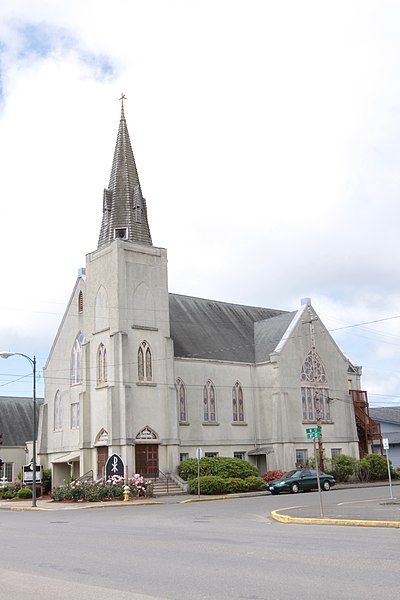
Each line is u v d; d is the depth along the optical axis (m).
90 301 48.12
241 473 44.19
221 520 23.28
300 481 40.78
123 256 46.34
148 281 47.41
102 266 47.50
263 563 12.05
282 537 16.38
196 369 49.44
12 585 10.78
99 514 28.88
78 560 13.42
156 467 44.59
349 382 59.66
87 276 48.84
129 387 43.94
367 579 10.12
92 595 9.71
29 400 67.31
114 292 45.72
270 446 50.56
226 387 50.91
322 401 53.97
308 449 51.56
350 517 20.56
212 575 11.02
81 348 49.75
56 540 17.58
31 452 56.62
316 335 55.03
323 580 10.17
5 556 14.52
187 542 15.85
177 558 13.10
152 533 18.67
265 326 56.56
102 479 41.38
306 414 52.31
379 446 69.00
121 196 49.16
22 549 15.73
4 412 64.31
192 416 48.31
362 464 51.28
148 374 45.69
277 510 24.86
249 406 52.00
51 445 52.44
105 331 46.19
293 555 12.89
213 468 43.53
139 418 44.25
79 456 47.03
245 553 13.47
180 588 10.02
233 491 41.97
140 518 25.47
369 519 19.55
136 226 48.38
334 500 30.62
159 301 47.66
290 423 50.75
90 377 47.00
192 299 55.97
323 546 14.13
